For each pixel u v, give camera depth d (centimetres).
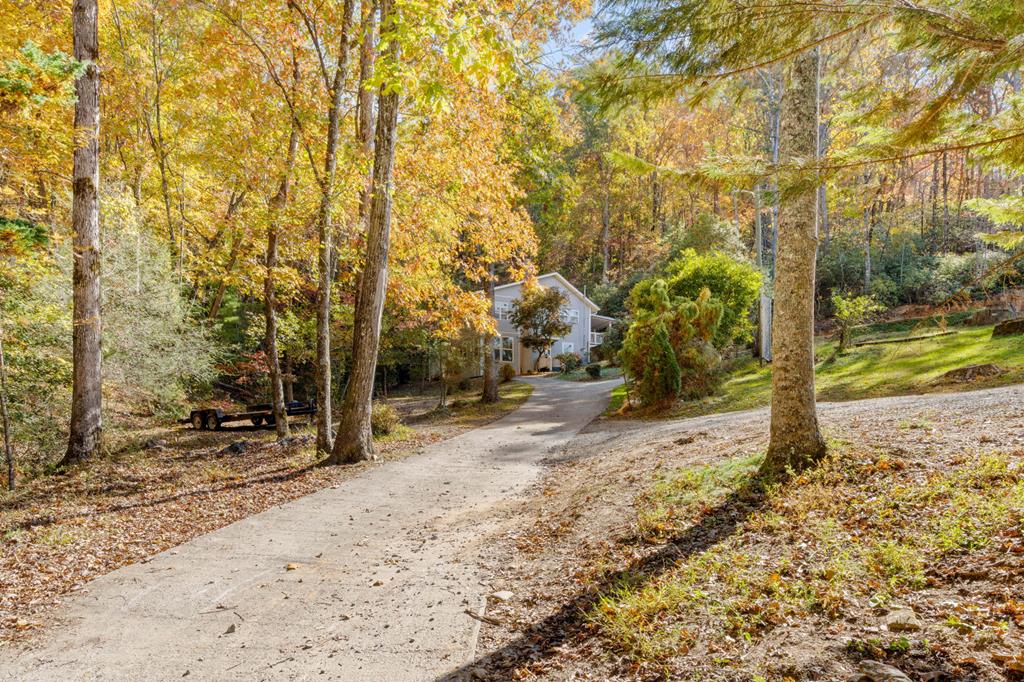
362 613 470
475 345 2491
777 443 639
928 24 261
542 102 1878
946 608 324
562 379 3544
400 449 1371
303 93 1307
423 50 727
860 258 3550
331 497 895
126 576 562
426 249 1538
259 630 443
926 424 756
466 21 627
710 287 2336
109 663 394
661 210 5800
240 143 1330
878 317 2919
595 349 4288
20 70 758
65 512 800
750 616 361
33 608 487
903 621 315
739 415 1329
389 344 2350
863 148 274
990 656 273
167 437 1616
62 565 588
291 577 557
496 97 1388
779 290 647
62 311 1264
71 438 1145
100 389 1175
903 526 437
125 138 1820
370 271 1202
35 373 1223
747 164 291
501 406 2416
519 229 1570
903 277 3312
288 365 2103
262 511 813
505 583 520
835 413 1046
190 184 1912
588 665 352
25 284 1145
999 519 405
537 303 3744
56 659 401
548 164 2150
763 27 285
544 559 566
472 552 617
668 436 1138
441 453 1312
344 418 1204
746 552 460
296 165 1334
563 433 1587
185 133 1808
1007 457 534
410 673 370
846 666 290
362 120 1345
